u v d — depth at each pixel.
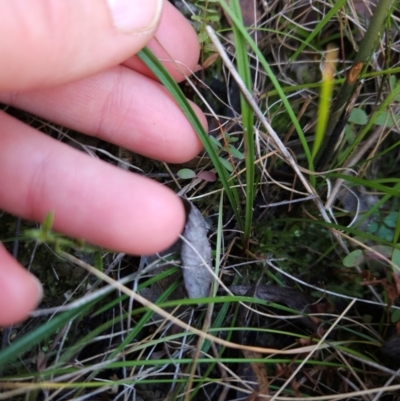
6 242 0.12
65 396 0.10
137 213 0.10
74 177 0.10
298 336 0.11
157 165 0.13
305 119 0.14
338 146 0.13
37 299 0.09
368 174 0.14
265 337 0.12
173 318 0.09
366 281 0.11
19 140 0.11
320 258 0.12
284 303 0.12
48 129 0.13
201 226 0.11
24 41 0.09
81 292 0.12
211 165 0.13
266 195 0.13
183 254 0.11
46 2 0.09
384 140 0.14
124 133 0.12
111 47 0.10
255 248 0.12
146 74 0.12
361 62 0.09
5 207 0.11
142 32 0.10
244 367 0.11
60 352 0.11
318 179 0.12
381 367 0.10
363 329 0.12
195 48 0.12
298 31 0.14
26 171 0.11
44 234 0.08
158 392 0.11
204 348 0.11
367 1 0.13
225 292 0.12
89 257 0.12
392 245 0.10
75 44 0.09
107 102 0.12
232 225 0.13
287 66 0.13
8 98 0.12
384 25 0.10
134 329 0.10
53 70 0.09
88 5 0.09
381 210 0.13
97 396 0.11
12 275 0.09
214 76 0.13
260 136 0.12
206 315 0.10
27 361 0.11
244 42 0.09
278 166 0.13
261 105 0.14
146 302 0.09
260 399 0.10
